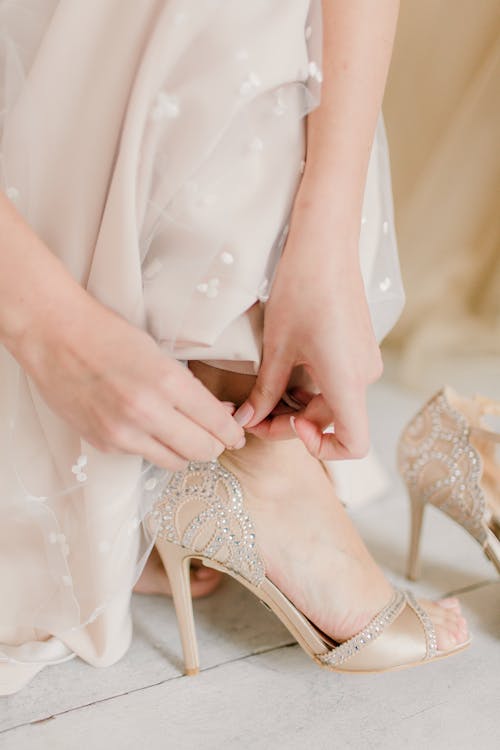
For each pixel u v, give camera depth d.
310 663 0.75
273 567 0.71
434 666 0.76
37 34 0.61
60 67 0.59
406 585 0.85
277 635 0.78
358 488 0.93
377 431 1.10
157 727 0.69
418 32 1.20
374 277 0.72
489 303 1.34
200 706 0.71
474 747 0.69
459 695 0.73
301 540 0.71
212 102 0.58
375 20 0.64
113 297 0.60
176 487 0.70
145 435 0.58
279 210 0.62
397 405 1.18
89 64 0.60
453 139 1.23
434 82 1.22
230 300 0.61
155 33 0.58
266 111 0.61
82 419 0.58
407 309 1.33
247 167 0.60
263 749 0.67
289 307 0.62
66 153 0.61
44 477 0.65
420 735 0.69
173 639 0.77
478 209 1.28
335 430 0.64
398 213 1.30
